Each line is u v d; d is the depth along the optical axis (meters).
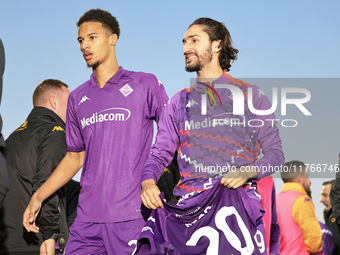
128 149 6.57
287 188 10.52
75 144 7.20
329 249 10.62
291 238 10.16
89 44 6.75
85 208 6.58
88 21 6.84
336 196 9.50
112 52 6.93
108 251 6.40
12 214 7.67
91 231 6.51
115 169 6.52
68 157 7.32
